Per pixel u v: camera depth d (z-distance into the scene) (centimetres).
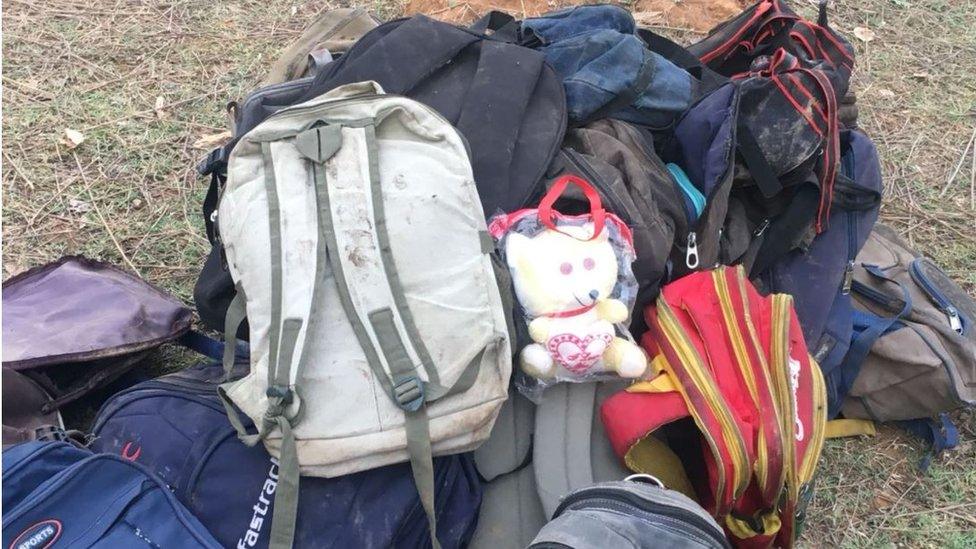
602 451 141
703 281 149
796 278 176
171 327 169
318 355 121
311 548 121
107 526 117
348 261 122
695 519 115
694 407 133
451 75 164
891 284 180
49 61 257
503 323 127
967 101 274
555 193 141
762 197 172
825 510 164
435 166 130
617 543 110
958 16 314
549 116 158
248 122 166
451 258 126
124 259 200
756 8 203
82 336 156
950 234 225
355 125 130
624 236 144
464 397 123
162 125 238
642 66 169
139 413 136
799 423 141
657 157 165
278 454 121
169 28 277
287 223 124
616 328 143
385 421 120
